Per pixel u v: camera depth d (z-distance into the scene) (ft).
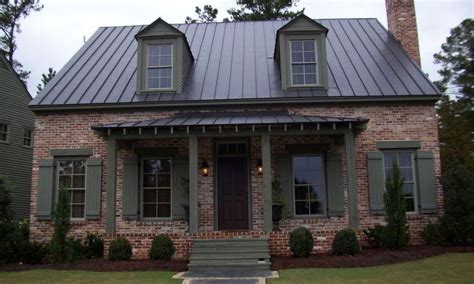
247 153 46.34
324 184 45.70
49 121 47.06
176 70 48.11
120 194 45.57
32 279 31.65
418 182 44.91
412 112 45.88
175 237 40.24
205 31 61.93
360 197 44.70
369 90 46.03
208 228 44.88
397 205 40.01
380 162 45.01
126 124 41.57
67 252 38.75
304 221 44.04
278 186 44.83
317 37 48.47
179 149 46.50
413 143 45.32
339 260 35.68
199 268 35.55
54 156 46.55
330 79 48.42
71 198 46.50
